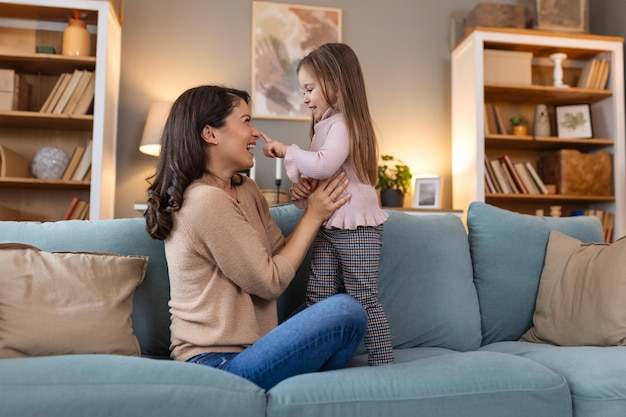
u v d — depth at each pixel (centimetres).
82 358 116
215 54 407
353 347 127
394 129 426
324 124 156
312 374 121
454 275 188
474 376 123
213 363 130
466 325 184
